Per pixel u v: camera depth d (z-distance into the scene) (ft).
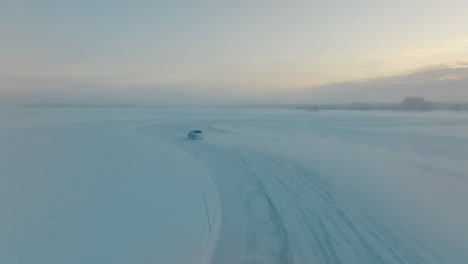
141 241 23.81
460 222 31.76
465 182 48.14
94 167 48.37
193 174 48.21
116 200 33.04
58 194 34.22
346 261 23.62
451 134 123.54
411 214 34.14
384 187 45.52
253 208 35.81
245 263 22.75
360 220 32.45
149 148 71.56
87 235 24.22
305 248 25.76
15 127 129.39
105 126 146.72
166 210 31.09
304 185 46.78
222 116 302.66
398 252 25.26
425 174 54.24
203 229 27.55
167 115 309.01
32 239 22.98
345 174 54.29
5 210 28.68
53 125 144.25
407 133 129.18
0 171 44.45
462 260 23.82
